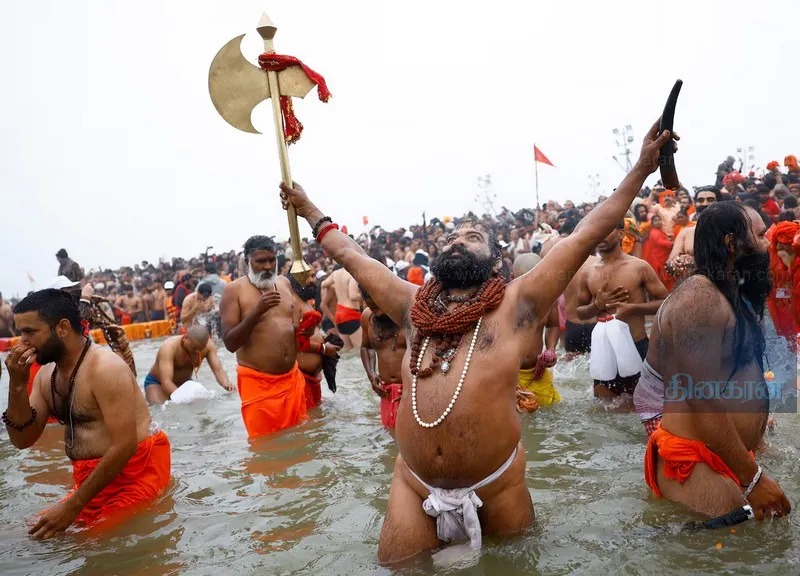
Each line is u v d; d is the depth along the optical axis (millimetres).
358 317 11156
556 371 7277
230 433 5941
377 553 3111
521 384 5742
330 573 2996
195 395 7121
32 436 4082
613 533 3131
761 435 3406
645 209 12039
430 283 3271
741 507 3143
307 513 3793
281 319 5988
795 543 2889
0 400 8461
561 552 2973
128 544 3521
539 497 3680
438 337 3084
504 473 3031
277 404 5836
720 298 3174
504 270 8086
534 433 5016
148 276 27406
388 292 3381
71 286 6133
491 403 2914
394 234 22844
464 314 3010
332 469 4586
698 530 3078
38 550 3525
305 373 6605
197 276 18703
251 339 5871
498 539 3098
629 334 5516
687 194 10836
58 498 4453
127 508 3953
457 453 2900
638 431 4879
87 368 3863
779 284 5773
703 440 3221
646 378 4039
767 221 8617
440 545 3088
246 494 4191
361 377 8430
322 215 3570
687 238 8227
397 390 5539
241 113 3668
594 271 5945
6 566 3340
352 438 5410
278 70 3631
